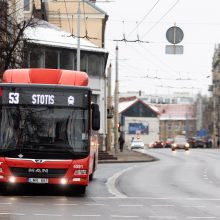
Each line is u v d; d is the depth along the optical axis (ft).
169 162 247.70
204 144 618.03
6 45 158.61
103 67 298.35
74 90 100.89
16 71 104.22
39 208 83.82
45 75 103.45
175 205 91.76
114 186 126.82
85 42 295.69
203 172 177.78
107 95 365.40
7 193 104.47
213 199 101.96
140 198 101.96
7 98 100.12
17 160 97.60
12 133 98.58
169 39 159.02
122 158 268.00
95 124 100.22
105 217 75.97
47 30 282.15
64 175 98.37
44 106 100.12
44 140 98.68
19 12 204.74
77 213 79.46
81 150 99.14
